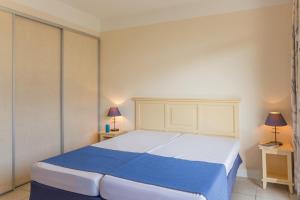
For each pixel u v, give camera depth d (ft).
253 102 10.40
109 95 13.76
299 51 8.07
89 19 13.07
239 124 10.65
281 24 9.85
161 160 7.11
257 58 10.28
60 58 11.37
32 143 10.05
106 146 8.91
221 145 9.05
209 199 4.98
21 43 9.52
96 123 13.78
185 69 11.74
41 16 10.29
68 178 6.04
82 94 12.76
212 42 11.10
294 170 8.86
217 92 11.07
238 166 9.60
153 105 12.46
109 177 5.74
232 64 10.74
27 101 9.82
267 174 9.82
